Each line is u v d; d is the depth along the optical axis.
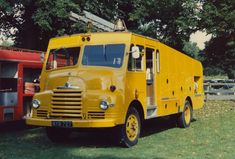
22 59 13.55
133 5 28.19
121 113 9.70
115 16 27.14
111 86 9.73
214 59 36.72
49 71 10.77
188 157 8.80
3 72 12.87
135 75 10.47
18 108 13.29
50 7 22.69
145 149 9.83
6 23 27.64
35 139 11.76
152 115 11.46
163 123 15.65
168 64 12.82
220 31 27.67
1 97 12.72
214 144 10.52
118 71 10.03
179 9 28.45
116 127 9.95
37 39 27.28
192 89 15.30
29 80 13.91
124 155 9.06
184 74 14.45
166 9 28.42
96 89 9.76
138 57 10.25
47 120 9.88
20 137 12.19
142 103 10.73
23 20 27.02
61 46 10.96
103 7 25.66
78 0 23.53
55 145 10.63
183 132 13.02
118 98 9.67
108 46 10.48
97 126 9.41
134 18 27.72
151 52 11.71
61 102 9.91
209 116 17.98
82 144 10.74
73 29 23.73
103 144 10.69
